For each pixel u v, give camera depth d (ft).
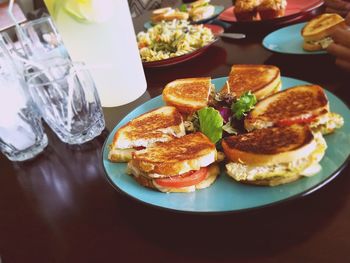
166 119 1.27
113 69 1.60
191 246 0.86
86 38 1.52
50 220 1.09
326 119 1.04
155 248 0.89
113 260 0.89
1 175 1.40
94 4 1.42
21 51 2.09
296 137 0.97
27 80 1.44
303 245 0.79
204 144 1.06
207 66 1.86
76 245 0.97
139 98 1.71
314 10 2.21
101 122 1.50
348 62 1.35
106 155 1.21
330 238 0.79
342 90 1.32
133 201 1.06
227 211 0.84
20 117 1.40
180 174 0.98
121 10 1.54
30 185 1.29
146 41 2.16
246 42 2.04
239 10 2.24
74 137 1.45
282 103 1.17
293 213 0.87
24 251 1.00
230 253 0.82
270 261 0.78
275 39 1.83
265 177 0.92
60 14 1.47
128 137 1.18
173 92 1.45
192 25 2.33
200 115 1.17
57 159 1.41
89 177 1.25
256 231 0.86
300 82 1.35
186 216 0.95
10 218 1.15
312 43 1.61
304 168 0.91
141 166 1.00
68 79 1.40
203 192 0.96
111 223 1.01
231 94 1.29
